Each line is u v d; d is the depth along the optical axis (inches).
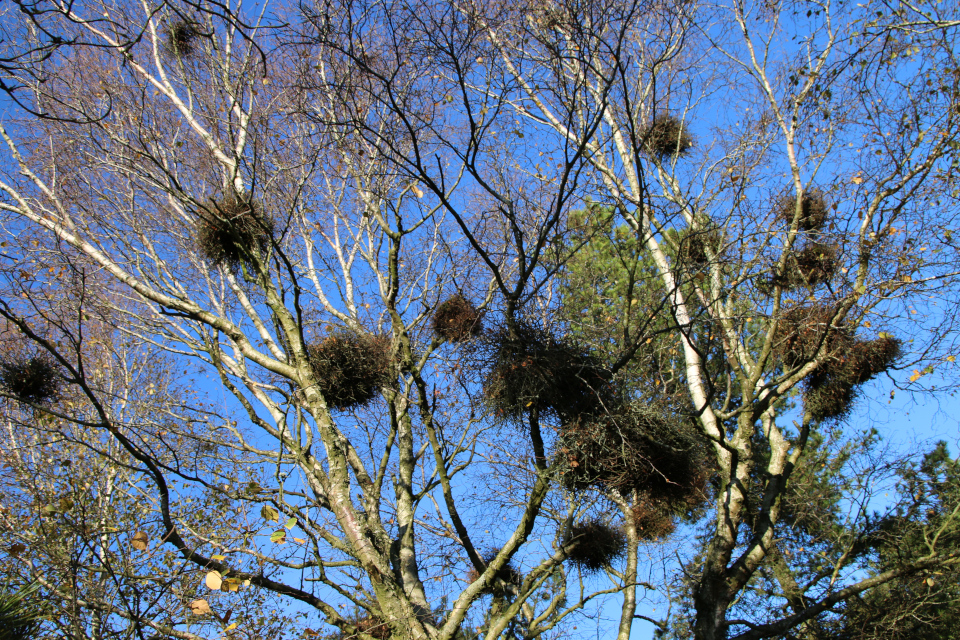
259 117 232.4
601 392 190.5
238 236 225.8
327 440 208.1
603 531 237.9
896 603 257.8
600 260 290.4
